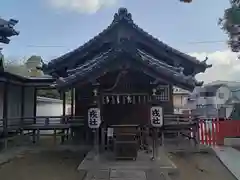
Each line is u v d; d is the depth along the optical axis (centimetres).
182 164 1026
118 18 1312
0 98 1437
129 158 962
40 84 1706
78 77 930
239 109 2128
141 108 1036
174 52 1380
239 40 1448
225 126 1426
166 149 1246
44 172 927
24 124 1488
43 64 1396
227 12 1380
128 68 930
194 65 1416
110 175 815
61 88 952
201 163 1041
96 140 993
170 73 927
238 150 1268
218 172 930
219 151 1242
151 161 945
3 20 1259
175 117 1313
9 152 1228
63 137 1503
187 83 931
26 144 1404
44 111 2247
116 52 903
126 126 1032
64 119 1500
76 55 1371
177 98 4219
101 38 1330
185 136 1446
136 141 979
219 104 3603
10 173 917
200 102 4075
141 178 789
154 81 982
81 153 1213
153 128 988
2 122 1376
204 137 1411
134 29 1327
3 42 1345
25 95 1764
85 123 1309
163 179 788
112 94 1025
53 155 1180
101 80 998
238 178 861
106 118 1039
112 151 1084
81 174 874
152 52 1399
